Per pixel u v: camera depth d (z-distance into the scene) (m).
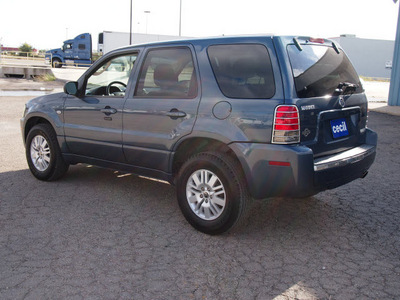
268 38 3.55
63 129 5.07
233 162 3.63
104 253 3.46
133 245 3.62
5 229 3.89
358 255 3.50
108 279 3.05
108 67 4.81
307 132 3.48
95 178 5.64
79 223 4.07
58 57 38.03
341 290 2.95
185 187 3.94
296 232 3.96
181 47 4.09
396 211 4.55
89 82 4.96
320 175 3.47
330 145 3.76
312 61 3.70
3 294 2.82
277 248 3.62
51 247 3.54
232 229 3.82
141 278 3.07
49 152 5.29
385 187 5.43
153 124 4.16
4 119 10.71
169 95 4.08
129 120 4.39
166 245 3.63
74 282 3.00
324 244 3.71
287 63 3.44
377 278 3.13
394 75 14.49
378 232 3.99
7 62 37.97
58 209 4.44
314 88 3.60
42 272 3.13
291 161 3.33
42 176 5.38
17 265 3.22
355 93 4.15
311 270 3.24
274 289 2.96
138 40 37.31
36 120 5.59
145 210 4.47
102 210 4.44
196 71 3.90
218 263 3.33
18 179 5.51
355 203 4.80
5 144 7.73
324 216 4.38
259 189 3.50
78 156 5.07
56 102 5.20
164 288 2.95
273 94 3.42
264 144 3.41
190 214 3.93
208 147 3.99
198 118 3.78
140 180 5.59
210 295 2.87
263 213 4.44
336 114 3.80
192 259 3.38
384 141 8.54
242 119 3.51
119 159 4.62
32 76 26.91
